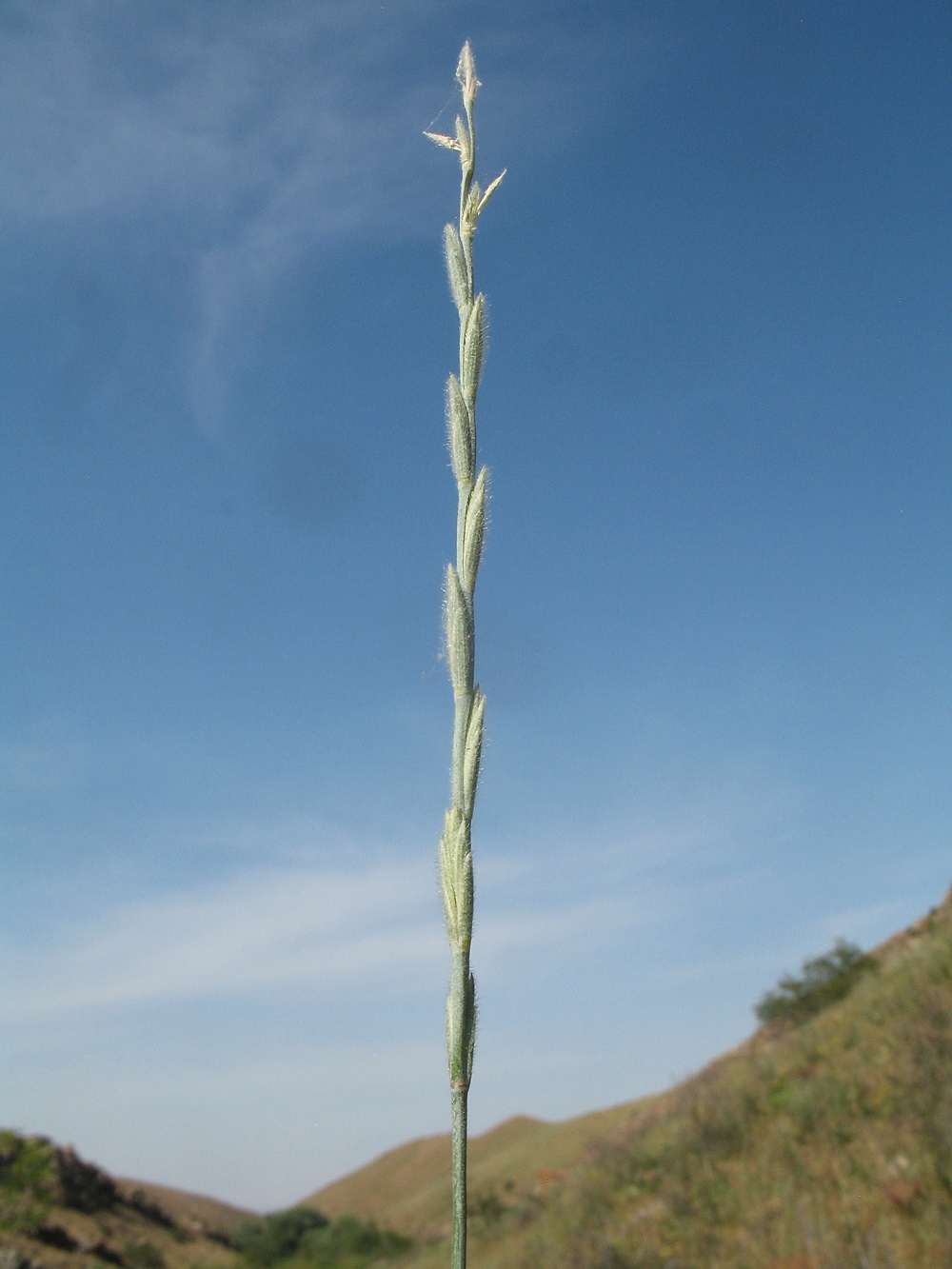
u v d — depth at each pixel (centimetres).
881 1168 780
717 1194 895
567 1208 1131
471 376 135
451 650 127
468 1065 116
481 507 131
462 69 148
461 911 120
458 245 140
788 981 1723
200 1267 2544
